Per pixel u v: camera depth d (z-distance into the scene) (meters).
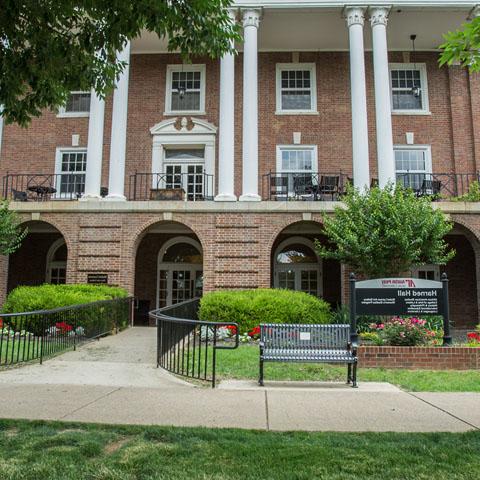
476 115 19.70
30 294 13.13
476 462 4.00
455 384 7.48
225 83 17.44
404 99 20.34
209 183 19.55
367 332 11.94
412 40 19.88
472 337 10.78
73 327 11.20
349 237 13.45
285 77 20.50
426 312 9.23
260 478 3.66
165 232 19.72
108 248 16.28
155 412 5.73
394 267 13.89
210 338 12.32
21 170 19.91
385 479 3.66
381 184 16.64
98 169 17.28
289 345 7.82
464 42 6.34
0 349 8.90
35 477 3.66
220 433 4.80
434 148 19.73
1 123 19.48
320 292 19.31
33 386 7.23
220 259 15.99
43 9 6.36
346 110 19.94
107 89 7.30
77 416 5.53
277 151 19.69
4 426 5.04
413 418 5.53
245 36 17.58
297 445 4.41
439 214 13.96
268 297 12.97
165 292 19.69
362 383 7.61
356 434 4.84
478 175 18.53
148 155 19.83
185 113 19.98
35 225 18.81
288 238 19.62
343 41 19.91
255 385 7.44
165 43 19.73
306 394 6.76
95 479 3.66
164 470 3.81
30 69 6.60
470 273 18.94
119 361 9.58
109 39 6.58
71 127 20.12
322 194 17.28
